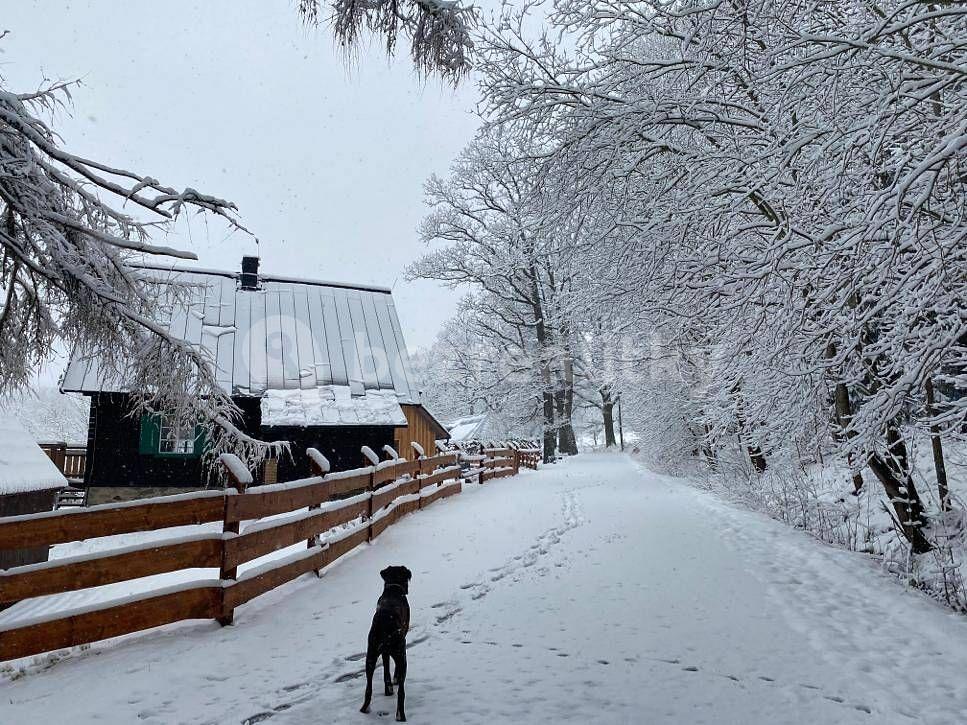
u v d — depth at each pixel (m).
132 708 3.84
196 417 9.23
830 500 12.78
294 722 3.71
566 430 42.22
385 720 3.76
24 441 14.01
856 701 4.37
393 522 11.10
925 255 6.17
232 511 5.54
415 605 6.26
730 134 9.95
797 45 6.89
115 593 10.93
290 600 6.22
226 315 23.62
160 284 9.12
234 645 4.93
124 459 19.56
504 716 3.88
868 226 6.09
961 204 6.32
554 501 15.02
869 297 7.15
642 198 11.63
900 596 7.00
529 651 5.09
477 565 7.98
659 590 7.11
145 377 8.80
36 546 4.29
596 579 7.54
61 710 3.79
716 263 9.67
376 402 22.08
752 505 14.29
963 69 5.84
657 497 16.42
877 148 6.17
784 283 8.05
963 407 6.96
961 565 7.75
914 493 8.96
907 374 6.77
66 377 19.22
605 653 5.10
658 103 10.16
